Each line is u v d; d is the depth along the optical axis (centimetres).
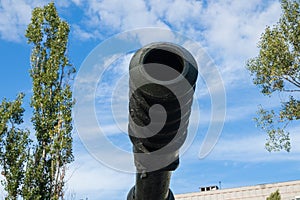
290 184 4134
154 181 423
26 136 2264
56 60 2348
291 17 1950
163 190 452
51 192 2170
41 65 2364
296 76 1941
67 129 2227
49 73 2306
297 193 4081
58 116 2247
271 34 1991
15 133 2277
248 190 4284
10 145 2239
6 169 2200
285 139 1988
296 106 1981
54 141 2186
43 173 2191
